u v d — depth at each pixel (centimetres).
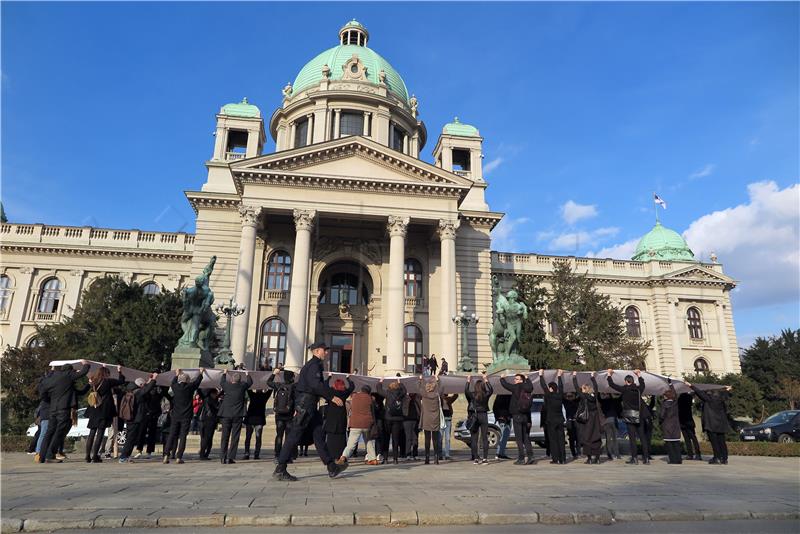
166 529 544
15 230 4288
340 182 3447
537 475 1017
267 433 2222
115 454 1447
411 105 5066
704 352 4781
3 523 532
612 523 609
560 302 4038
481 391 1309
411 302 3784
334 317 3762
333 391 911
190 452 1711
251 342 3494
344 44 5572
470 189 3809
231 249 3647
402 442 1520
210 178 3878
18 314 4094
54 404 1224
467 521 593
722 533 571
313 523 571
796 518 649
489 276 3894
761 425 2397
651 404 1636
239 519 565
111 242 4344
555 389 1328
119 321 3091
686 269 4866
